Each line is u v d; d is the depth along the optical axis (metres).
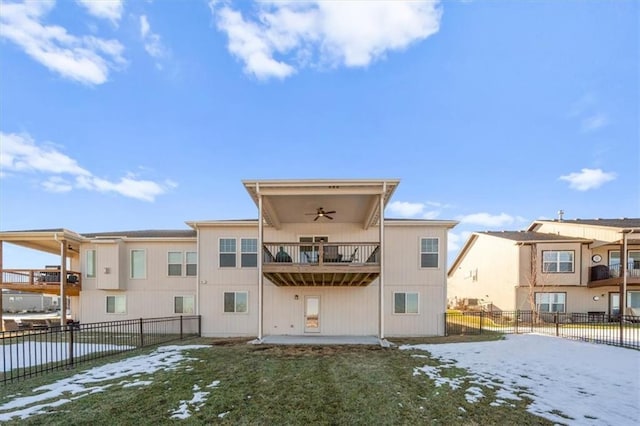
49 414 4.45
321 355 8.34
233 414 4.50
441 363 7.40
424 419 4.35
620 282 16.47
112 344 10.35
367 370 6.74
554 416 4.43
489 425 4.16
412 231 12.96
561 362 7.41
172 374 6.43
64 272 13.71
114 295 14.54
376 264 10.10
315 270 10.14
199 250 13.32
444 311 12.62
